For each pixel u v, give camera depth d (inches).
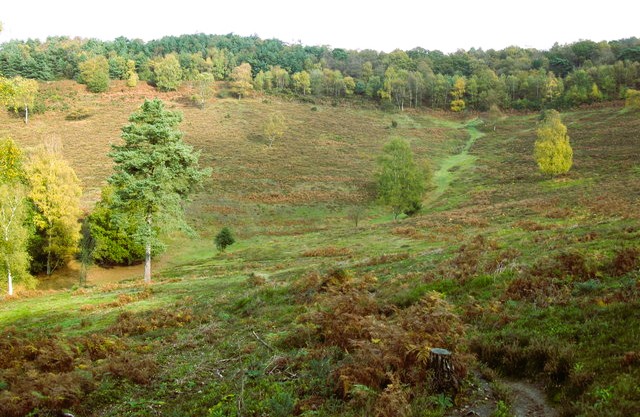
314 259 1318.9
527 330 328.8
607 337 283.1
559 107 5196.9
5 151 689.0
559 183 2431.1
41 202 1716.3
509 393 252.2
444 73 7470.5
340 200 2733.8
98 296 1017.5
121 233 1750.7
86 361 419.2
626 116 4163.4
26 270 1551.4
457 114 5639.8
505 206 1803.6
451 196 2662.4
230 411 271.7
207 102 5295.3
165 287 1042.7
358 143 4138.8
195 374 363.3
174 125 1300.4
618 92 5142.7
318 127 4621.1
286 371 328.8
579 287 400.8
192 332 548.4
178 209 1299.2
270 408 263.1
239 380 327.0
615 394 215.2
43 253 1769.2
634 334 275.0
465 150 4042.8
